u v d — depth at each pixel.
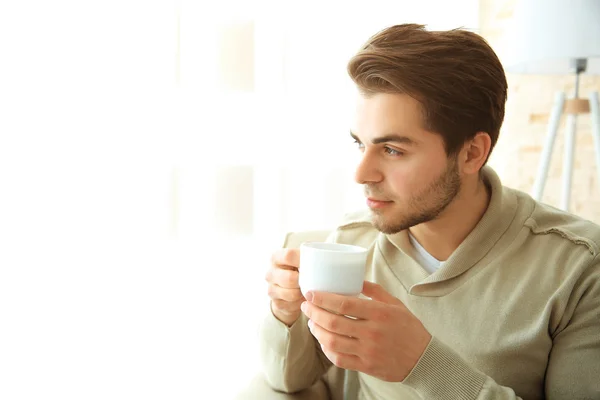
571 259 0.96
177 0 1.67
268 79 1.91
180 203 1.72
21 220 1.46
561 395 0.91
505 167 2.52
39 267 1.49
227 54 1.80
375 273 1.09
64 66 1.51
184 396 1.65
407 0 2.14
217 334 1.81
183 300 1.73
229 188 1.83
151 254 1.67
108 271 1.59
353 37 2.06
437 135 0.91
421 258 1.08
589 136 2.38
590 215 2.40
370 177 0.93
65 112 1.51
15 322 1.46
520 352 0.94
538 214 1.06
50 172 1.50
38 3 1.46
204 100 1.76
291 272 0.93
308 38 2.01
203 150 1.76
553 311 0.93
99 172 1.57
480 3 2.50
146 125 1.63
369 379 1.09
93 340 1.57
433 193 0.93
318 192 2.05
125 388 1.61
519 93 2.47
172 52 1.66
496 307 0.96
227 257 1.84
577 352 0.90
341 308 0.75
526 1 1.82
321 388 1.16
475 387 0.80
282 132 1.95
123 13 1.58
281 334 1.05
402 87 0.88
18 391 1.46
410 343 0.79
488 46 0.97
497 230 1.01
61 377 1.52
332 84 2.04
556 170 2.43
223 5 1.79
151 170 1.65
